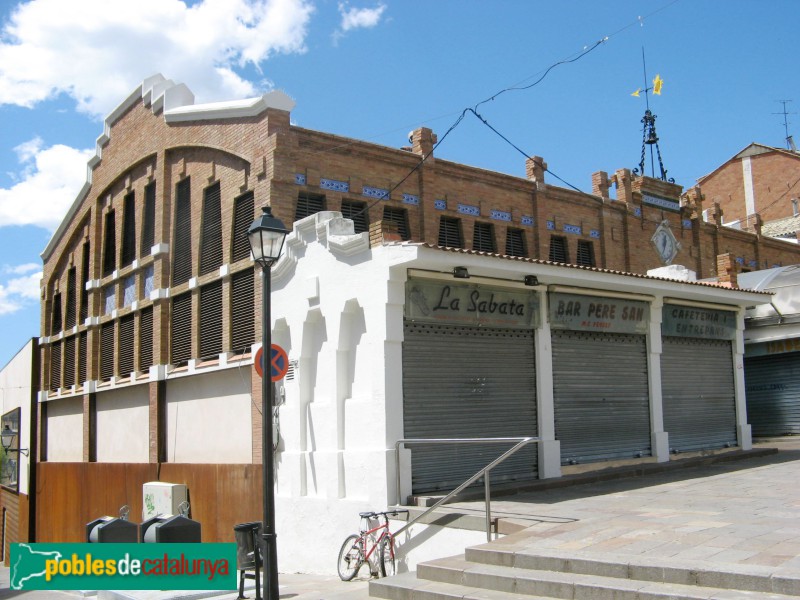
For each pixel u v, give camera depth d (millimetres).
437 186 19469
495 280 13461
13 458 30828
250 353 16344
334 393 13133
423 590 8273
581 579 7414
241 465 16016
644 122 28141
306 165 16891
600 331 15172
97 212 24391
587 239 23047
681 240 26156
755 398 22516
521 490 12602
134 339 21312
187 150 19516
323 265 13750
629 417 15578
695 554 7539
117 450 22250
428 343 12867
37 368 28734
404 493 11953
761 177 39219
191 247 19062
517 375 13906
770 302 18969
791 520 9164
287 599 9742
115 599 10305
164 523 10375
